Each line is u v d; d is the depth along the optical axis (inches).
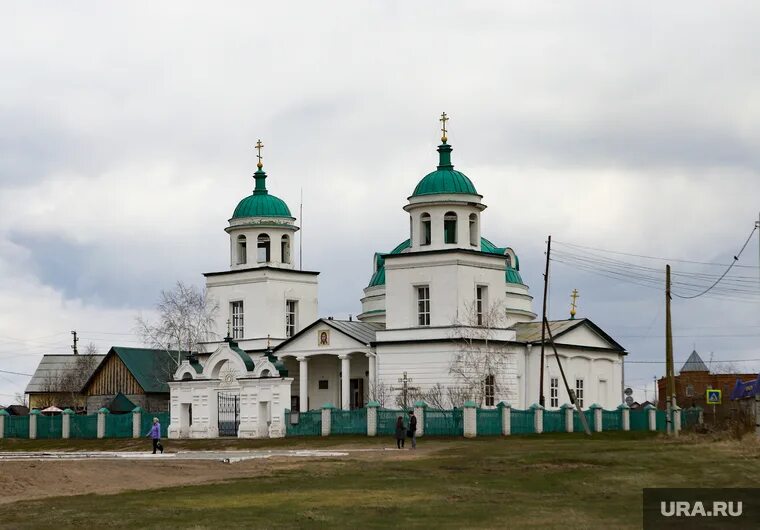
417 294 3228.3
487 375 3142.2
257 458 2059.5
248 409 2859.3
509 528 1164.5
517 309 3599.9
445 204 3218.5
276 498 1418.6
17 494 1529.3
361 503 1364.4
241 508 1330.0
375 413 2746.1
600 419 3065.9
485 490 1482.5
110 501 1416.1
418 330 3174.2
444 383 3120.1
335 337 3289.9
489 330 3171.8
